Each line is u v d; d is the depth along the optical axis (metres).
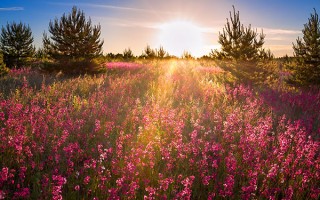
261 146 6.62
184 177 5.67
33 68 24.89
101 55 23.03
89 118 8.84
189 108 10.91
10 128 6.96
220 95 13.72
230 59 19.56
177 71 25.25
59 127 7.62
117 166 5.53
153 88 14.45
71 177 5.45
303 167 6.16
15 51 27.67
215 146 6.11
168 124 8.22
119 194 4.82
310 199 5.30
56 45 21.61
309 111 12.02
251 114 9.75
